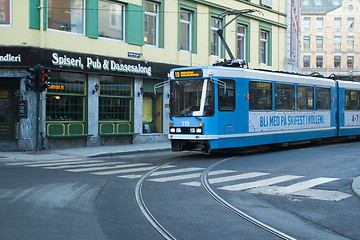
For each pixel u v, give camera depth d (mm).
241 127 15102
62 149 18000
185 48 24344
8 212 6602
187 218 6414
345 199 7895
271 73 16562
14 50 16797
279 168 12000
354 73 73812
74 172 11336
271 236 5516
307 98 18609
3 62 16734
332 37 74188
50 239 5242
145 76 21438
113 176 10617
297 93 17969
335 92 20703
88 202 7477
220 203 7496
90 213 6680
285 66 32969
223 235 5535
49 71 16031
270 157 14914
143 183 9547
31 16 17156
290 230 5836
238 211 6875
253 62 29156
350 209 7113
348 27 74250
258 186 9188
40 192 8273
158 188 8938
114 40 20344
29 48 16891
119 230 5723
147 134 21859
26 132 17094
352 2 74000
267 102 16281
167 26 22906
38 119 16438
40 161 14383
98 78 19688
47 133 17797
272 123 16500
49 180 9859
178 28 23547
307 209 7109
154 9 22641
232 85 14828
